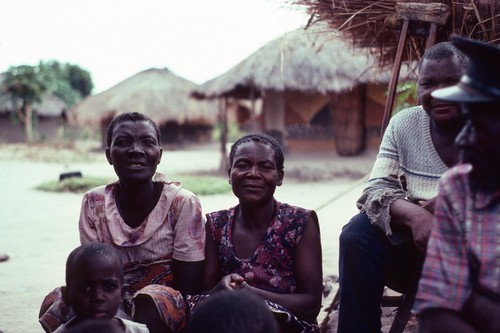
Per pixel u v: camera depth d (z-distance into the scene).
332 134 18.77
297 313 2.72
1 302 4.91
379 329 2.74
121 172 2.92
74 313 2.50
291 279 2.85
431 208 2.56
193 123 31.31
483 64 1.69
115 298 2.33
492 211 1.74
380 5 3.78
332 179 16.36
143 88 29.22
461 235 1.77
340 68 16.52
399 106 6.45
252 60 17.23
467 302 1.76
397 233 2.67
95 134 45.41
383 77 12.74
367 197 2.76
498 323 1.70
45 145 33.53
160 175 3.13
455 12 3.58
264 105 19.05
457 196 1.79
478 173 1.76
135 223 3.02
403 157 2.85
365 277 2.69
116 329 1.58
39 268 6.27
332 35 4.70
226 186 13.80
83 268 2.28
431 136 2.75
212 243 2.97
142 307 2.61
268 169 2.83
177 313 2.62
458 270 1.76
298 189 14.02
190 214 2.96
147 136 2.93
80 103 30.83
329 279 4.88
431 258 1.81
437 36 3.73
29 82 37.84
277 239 2.84
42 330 4.15
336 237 7.47
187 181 14.82
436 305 1.77
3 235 8.41
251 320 1.69
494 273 1.71
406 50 4.21
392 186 2.81
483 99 1.65
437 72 2.49
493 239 1.72
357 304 2.69
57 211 10.97
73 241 7.93
